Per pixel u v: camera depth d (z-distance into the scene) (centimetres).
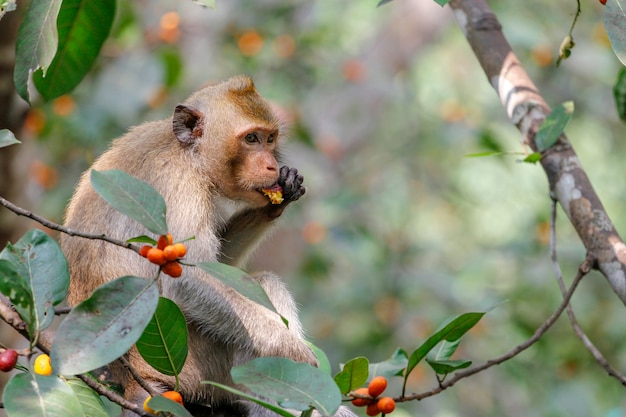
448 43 2325
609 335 1703
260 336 888
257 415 915
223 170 977
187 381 914
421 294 1822
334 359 1753
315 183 1925
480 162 2191
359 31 2119
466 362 719
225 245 1048
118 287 593
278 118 1086
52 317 607
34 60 742
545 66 1767
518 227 2023
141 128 996
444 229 2273
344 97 1983
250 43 1698
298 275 1823
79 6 871
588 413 1650
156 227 606
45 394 578
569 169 827
